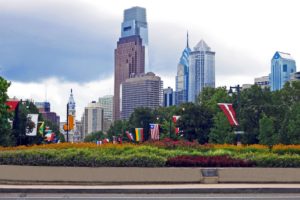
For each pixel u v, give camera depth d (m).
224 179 22.78
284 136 67.44
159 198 17.62
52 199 17.38
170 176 22.80
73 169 22.94
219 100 82.81
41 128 76.19
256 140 73.56
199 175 22.77
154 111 125.50
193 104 83.06
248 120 74.38
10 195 18.78
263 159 24.55
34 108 97.81
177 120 82.25
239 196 18.34
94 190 19.62
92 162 24.02
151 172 22.86
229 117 51.56
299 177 23.11
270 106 74.75
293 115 67.75
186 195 18.78
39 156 24.03
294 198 17.53
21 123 63.66
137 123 120.31
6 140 53.22
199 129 80.69
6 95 52.12
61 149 25.86
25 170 22.95
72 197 18.05
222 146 30.77
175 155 25.62
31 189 19.72
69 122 66.88
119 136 126.75
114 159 24.09
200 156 25.08
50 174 22.89
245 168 23.06
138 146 27.75
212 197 17.97
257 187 20.00
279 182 22.94
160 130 97.94
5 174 22.89
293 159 24.47
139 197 18.02
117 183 22.72
